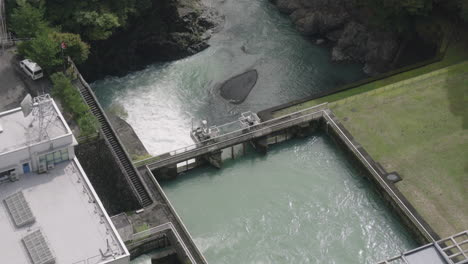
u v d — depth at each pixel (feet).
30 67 434.30
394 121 463.01
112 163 405.39
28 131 345.51
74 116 415.03
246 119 459.32
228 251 397.60
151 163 428.97
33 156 340.18
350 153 447.42
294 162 451.53
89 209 330.95
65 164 350.02
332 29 550.36
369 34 530.68
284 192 431.43
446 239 364.79
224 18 564.30
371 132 456.04
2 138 342.44
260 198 427.74
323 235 407.85
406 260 350.02
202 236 404.98
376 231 411.34
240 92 506.07
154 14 522.47
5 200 332.19
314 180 439.22
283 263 393.50
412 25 520.01
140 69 520.83
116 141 419.54
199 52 537.65
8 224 323.98
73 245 316.81
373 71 526.16
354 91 485.56
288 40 551.59
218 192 432.25
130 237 379.55
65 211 329.93
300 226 411.95
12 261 309.83
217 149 442.91
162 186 436.76
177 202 426.10
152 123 480.64
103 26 479.82
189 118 485.97
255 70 524.11
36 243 314.14
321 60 536.83
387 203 424.05
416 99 477.36
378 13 512.22
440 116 465.47
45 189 338.54
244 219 415.03
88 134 403.95
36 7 471.21
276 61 533.14
